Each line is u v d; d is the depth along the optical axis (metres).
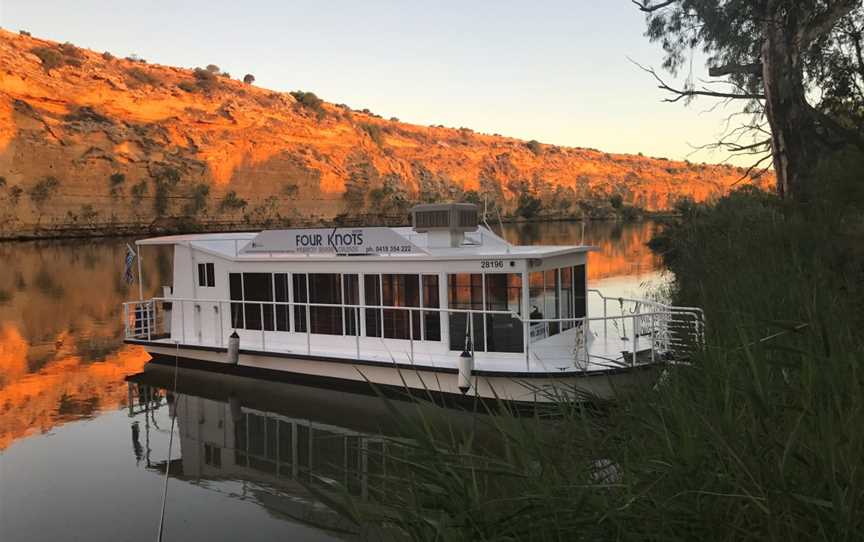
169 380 12.53
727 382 3.63
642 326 11.22
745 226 16.06
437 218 11.53
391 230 11.26
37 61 87.56
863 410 3.03
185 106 98.50
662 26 15.47
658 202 154.88
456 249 11.35
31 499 7.19
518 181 144.50
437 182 127.94
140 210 78.50
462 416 9.27
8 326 19.08
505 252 10.54
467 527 3.27
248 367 12.49
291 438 9.23
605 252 45.66
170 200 81.25
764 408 3.19
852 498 2.42
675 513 2.92
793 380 3.79
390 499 4.38
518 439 4.04
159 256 46.78
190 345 13.05
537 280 10.20
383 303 11.20
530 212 118.81
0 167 69.00
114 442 9.20
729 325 5.94
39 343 16.58
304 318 12.12
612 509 2.97
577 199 134.88
